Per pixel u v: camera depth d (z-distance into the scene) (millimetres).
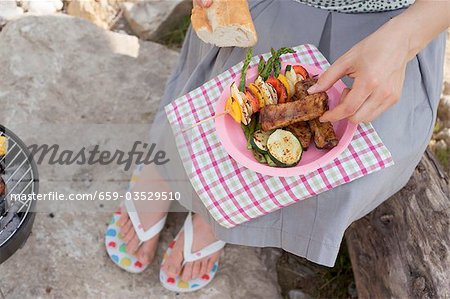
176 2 2961
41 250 2260
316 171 1759
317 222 1840
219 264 2332
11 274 2191
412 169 2002
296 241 1913
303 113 1719
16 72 2668
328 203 1805
